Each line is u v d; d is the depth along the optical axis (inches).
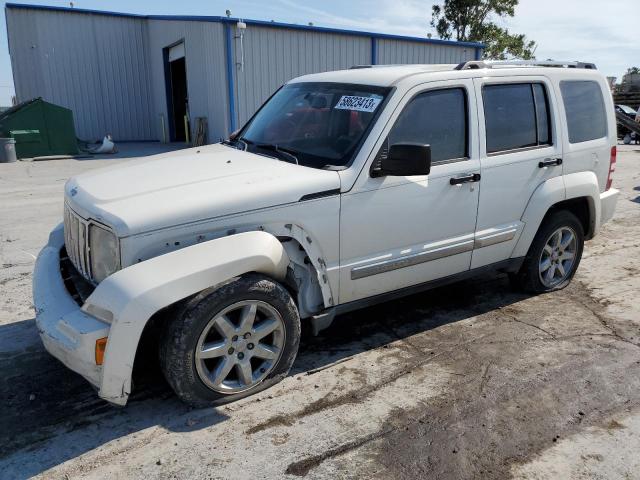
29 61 847.7
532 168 177.2
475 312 184.5
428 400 131.6
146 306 108.0
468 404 130.2
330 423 122.0
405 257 152.1
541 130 181.8
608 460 111.3
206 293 116.8
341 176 136.9
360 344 160.6
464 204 161.6
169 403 129.0
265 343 135.0
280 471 106.7
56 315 117.7
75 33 866.1
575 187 188.7
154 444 114.4
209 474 105.7
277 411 126.0
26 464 108.3
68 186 144.9
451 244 161.8
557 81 186.1
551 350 157.9
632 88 1226.6
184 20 746.8
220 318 119.8
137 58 922.7
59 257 144.9
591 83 199.6
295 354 136.6
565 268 205.5
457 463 109.7
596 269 231.3
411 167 132.0
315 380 139.9
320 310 144.6
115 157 658.2
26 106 637.3
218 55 657.6
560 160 184.2
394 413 126.2
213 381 123.6
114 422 121.8
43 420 122.5
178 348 115.7
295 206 130.6
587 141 195.3
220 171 138.7
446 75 157.9
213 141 714.8
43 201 361.7
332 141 148.9
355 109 150.9
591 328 173.0
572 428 121.5
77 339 109.3
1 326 169.2
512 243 180.1
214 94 689.0
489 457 111.6
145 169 144.8
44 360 148.9
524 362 150.8
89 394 132.9
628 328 173.2
